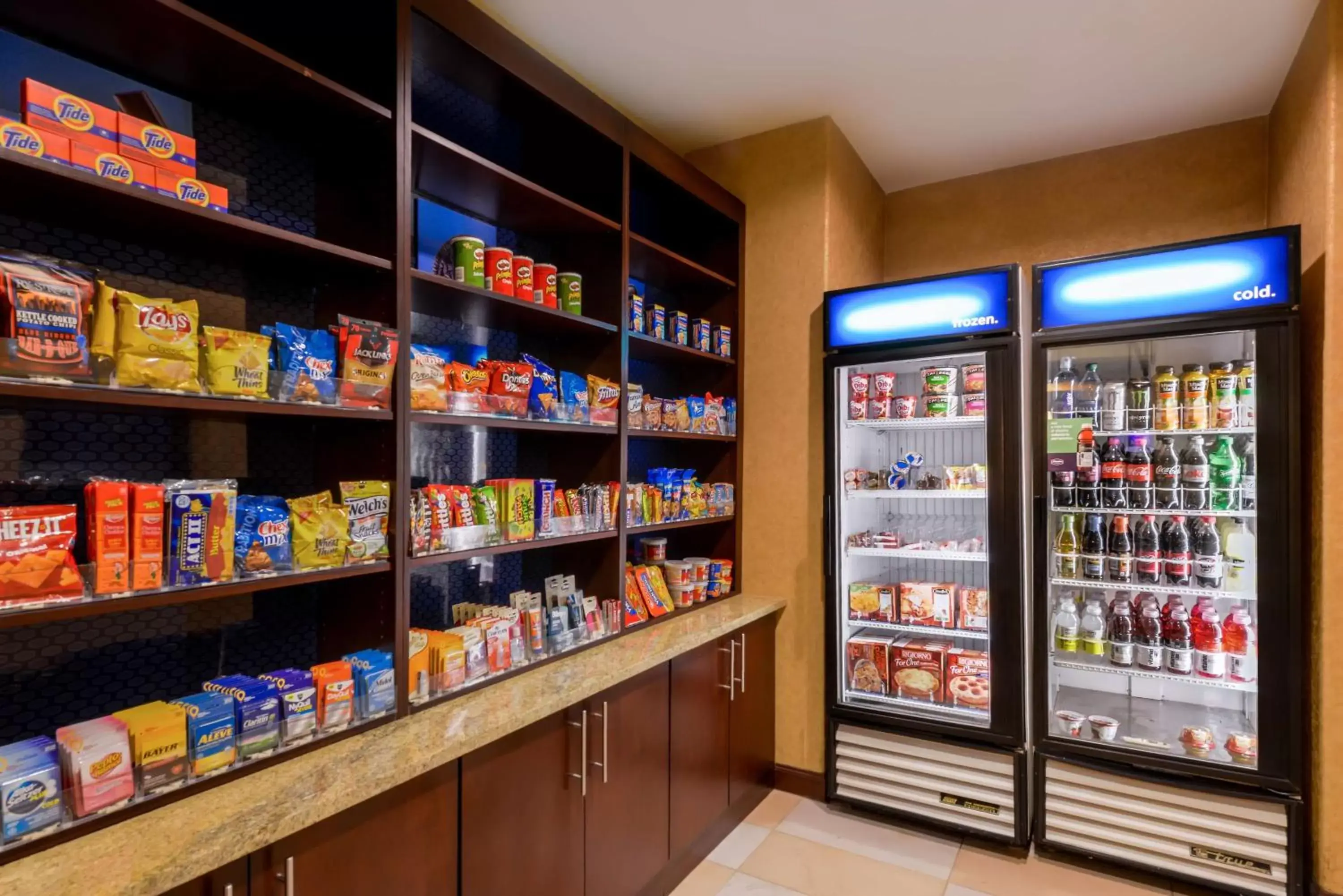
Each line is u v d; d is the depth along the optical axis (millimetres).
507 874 1817
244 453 1802
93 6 1341
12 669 1424
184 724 1367
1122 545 2734
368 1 1755
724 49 2709
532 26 2549
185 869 1142
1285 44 2645
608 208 2650
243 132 1795
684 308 3562
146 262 1612
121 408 1485
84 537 1516
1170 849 2480
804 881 2547
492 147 2537
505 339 2625
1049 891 2490
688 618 2908
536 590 2744
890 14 2479
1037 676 2727
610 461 2631
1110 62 2779
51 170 1203
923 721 2889
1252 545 2561
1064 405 2766
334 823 1411
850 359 3043
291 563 1599
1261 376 2375
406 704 1790
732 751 2918
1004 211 3742
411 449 2041
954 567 3291
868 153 3592
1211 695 2979
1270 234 2348
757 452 3420
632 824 2295
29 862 1130
